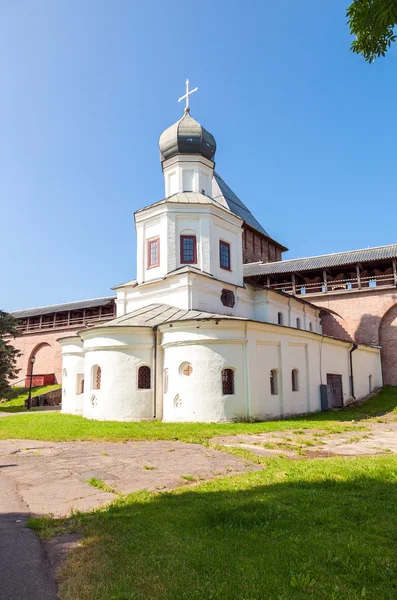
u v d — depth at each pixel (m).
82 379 23.52
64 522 5.77
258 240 47.00
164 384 18.67
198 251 23.30
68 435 13.67
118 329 19.09
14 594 3.92
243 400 17.58
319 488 6.86
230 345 17.77
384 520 5.29
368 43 6.63
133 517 5.62
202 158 26.67
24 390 38.44
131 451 11.08
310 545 4.53
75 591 3.83
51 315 48.81
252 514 5.49
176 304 21.78
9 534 5.41
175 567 4.10
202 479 8.09
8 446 12.31
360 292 33.88
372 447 11.56
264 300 25.56
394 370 33.06
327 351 24.72
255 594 3.58
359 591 3.62
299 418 19.11
